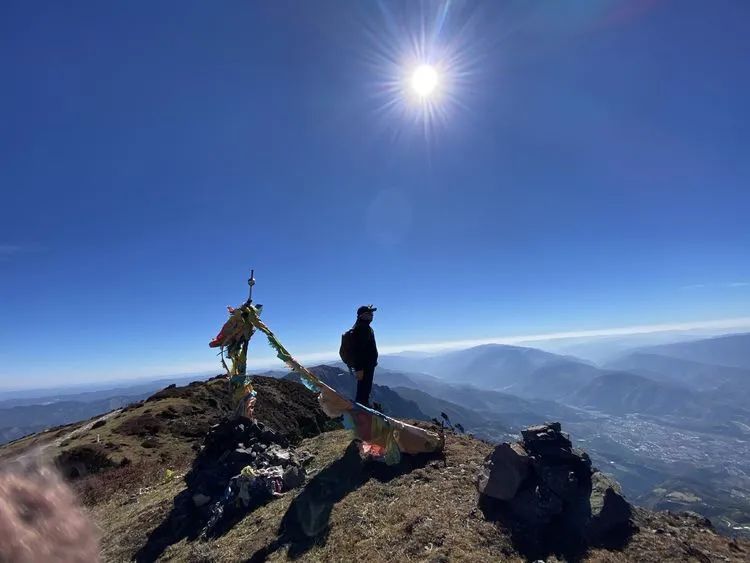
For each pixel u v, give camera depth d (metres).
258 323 11.32
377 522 7.36
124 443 21.20
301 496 8.77
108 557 8.83
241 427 11.37
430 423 12.66
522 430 8.10
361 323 10.62
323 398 9.91
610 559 6.03
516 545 6.46
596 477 7.38
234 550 7.64
